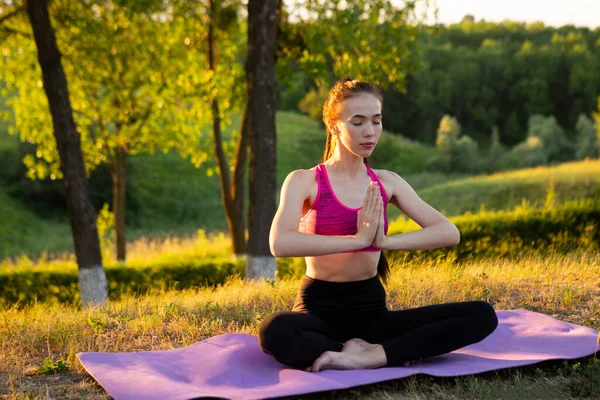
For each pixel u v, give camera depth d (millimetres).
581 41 117812
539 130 82688
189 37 15023
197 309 5707
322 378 3475
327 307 3844
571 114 107188
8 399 3588
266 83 10930
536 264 7785
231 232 15195
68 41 13766
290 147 57656
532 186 29938
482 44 130375
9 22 13125
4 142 40406
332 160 3941
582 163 33844
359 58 13117
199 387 3527
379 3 12797
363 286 3867
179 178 42625
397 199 4023
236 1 14641
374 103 3766
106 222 17203
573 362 3949
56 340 4836
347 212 3777
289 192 3777
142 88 15289
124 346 4695
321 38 12656
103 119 15648
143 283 13273
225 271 13656
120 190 16516
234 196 15109
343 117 3771
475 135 106750
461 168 66250
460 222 13328
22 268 14859
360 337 3914
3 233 31750
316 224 3799
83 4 13133
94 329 5117
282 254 3633
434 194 31422
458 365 3812
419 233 3848
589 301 5508
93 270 10414
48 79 10188
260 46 10875
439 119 103375
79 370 4094
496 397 3475
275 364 3953
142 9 12039
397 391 3590
